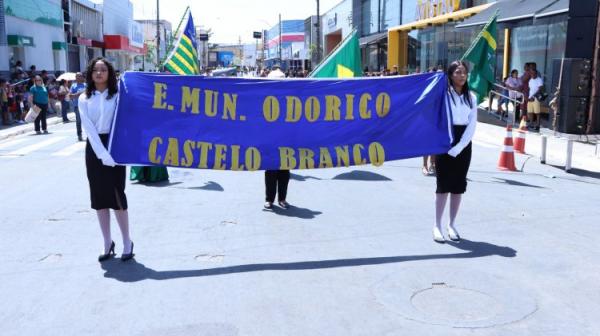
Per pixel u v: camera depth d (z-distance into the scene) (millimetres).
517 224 7199
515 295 4895
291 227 7086
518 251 6105
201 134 6105
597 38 10609
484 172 11148
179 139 6027
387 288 5066
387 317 4461
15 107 21578
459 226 7117
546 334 4172
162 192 9172
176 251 6121
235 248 6234
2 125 20562
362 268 5586
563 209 8000
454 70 6238
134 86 5879
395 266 5641
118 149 5668
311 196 8891
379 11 41875
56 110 25969
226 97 6148
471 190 9359
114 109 5582
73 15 41344
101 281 5242
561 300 4797
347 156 6410
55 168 11656
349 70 10844
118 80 5918
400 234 6770
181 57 10781
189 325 4332
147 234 6758
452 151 6148
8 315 4520
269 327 4297
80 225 7152
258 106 6227
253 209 8031
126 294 4938
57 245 6320
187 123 6055
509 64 23375
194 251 6125
